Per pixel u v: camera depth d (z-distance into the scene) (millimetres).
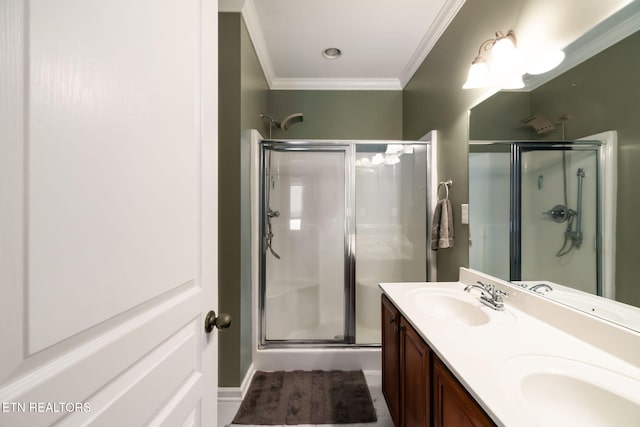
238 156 1676
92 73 403
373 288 2318
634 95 760
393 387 1341
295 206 2412
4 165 305
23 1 319
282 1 1688
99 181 415
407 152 2295
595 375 679
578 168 922
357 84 2760
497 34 1212
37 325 331
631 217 770
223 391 1673
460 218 1636
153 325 540
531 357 755
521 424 521
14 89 312
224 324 778
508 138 1245
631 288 770
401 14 1807
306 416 1544
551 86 1024
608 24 825
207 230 760
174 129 612
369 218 2336
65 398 364
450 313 1311
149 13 529
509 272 1243
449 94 1774
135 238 490
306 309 2400
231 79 1665
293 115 2535
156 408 553
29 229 324
